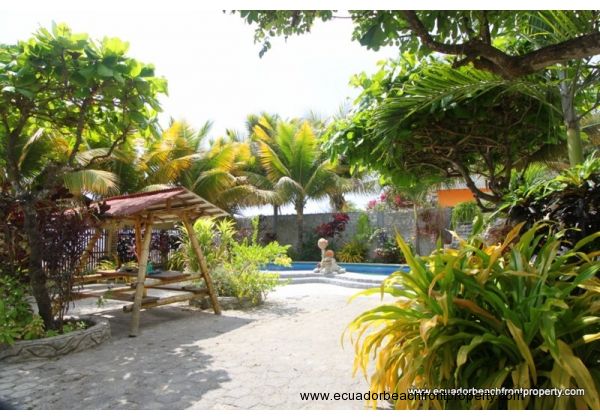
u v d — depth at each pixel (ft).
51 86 16.15
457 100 12.89
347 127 15.80
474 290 6.97
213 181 51.06
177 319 22.49
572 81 11.16
